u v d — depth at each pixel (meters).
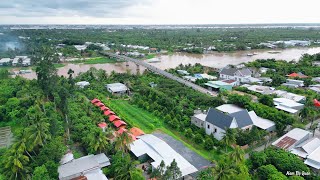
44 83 112.94
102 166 62.16
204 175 55.09
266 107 93.00
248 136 72.88
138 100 110.31
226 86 128.88
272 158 60.75
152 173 57.59
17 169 52.62
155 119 92.12
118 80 146.12
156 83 139.12
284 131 81.06
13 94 115.12
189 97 111.56
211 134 77.00
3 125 91.19
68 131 78.50
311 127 83.25
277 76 139.00
